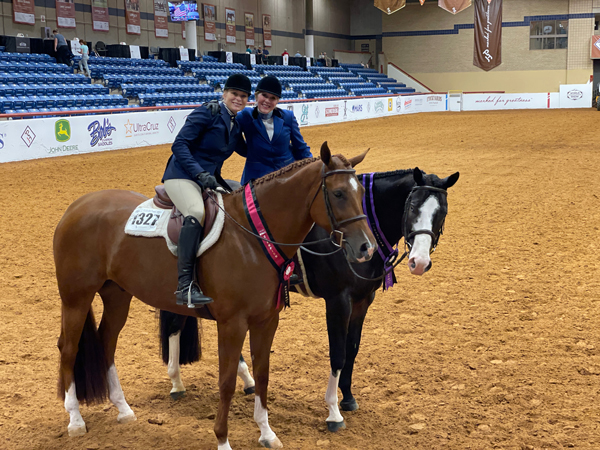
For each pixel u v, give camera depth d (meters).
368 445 3.79
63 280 3.94
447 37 46.22
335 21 48.81
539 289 6.82
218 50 36.78
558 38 42.75
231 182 4.34
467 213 11.02
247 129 4.48
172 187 3.65
